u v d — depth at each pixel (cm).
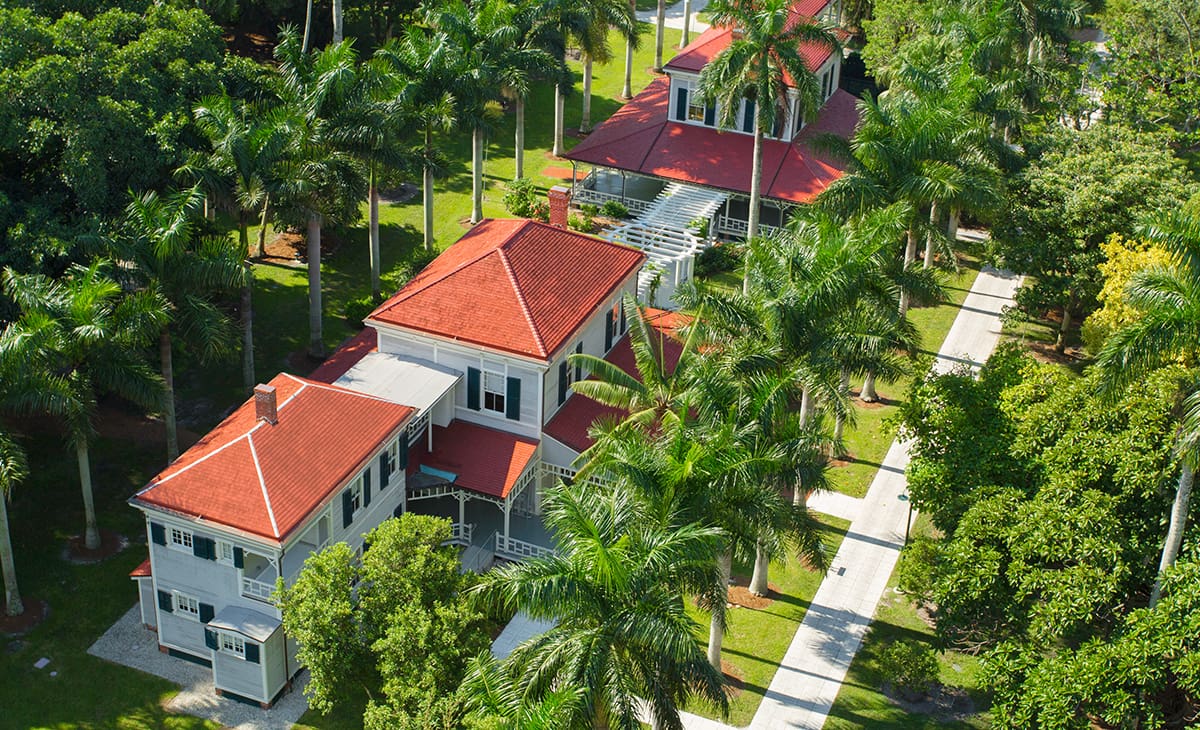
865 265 4584
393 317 5084
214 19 8625
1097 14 9469
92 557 4856
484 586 3347
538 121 8675
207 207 6134
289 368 5928
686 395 4009
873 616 4731
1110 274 5688
